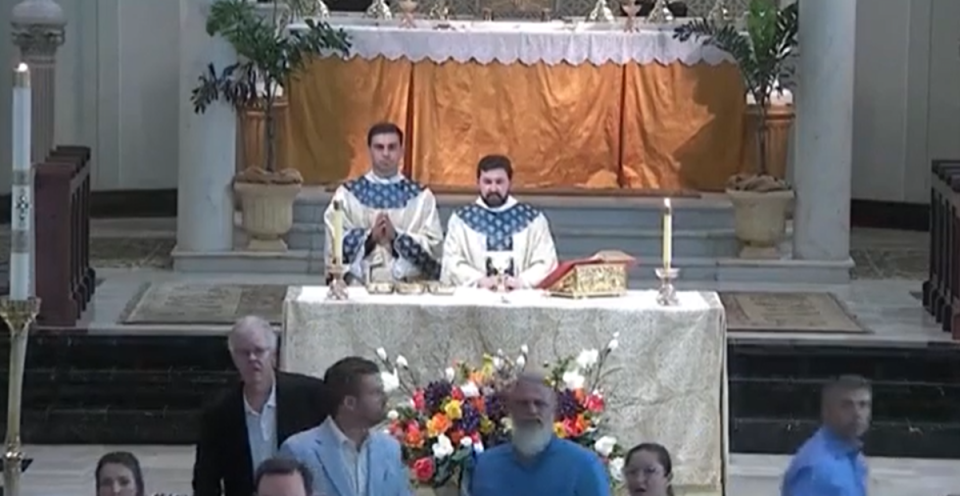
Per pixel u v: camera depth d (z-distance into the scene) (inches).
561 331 408.5
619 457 386.3
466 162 663.1
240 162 647.1
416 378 409.4
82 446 489.1
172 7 752.3
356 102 658.8
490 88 658.8
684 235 624.7
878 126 750.5
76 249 541.6
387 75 658.2
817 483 298.8
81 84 748.0
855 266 653.3
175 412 493.7
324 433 311.6
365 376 308.7
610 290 418.0
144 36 751.7
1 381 497.7
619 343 409.1
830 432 302.5
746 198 611.5
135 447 490.3
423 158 661.3
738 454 491.2
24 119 286.7
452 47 650.2
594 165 665.6
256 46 606.9
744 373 505.7
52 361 503.2
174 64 754.8
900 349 506.6
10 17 707.4
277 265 614.9
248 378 321.4
